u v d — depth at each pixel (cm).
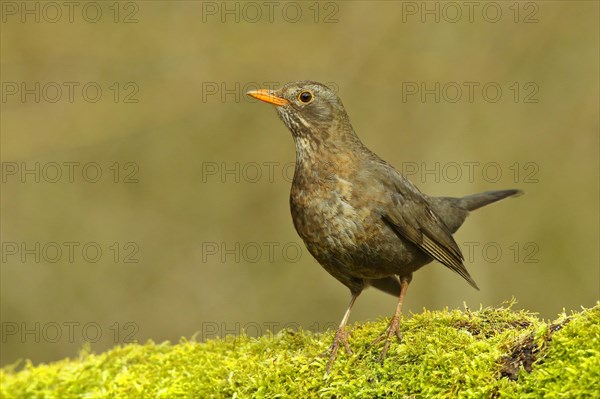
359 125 1548
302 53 1448
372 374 587
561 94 1523
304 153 761
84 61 1480
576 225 1538
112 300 1569
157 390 627
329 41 1472
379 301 1570
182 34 1445
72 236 1596
